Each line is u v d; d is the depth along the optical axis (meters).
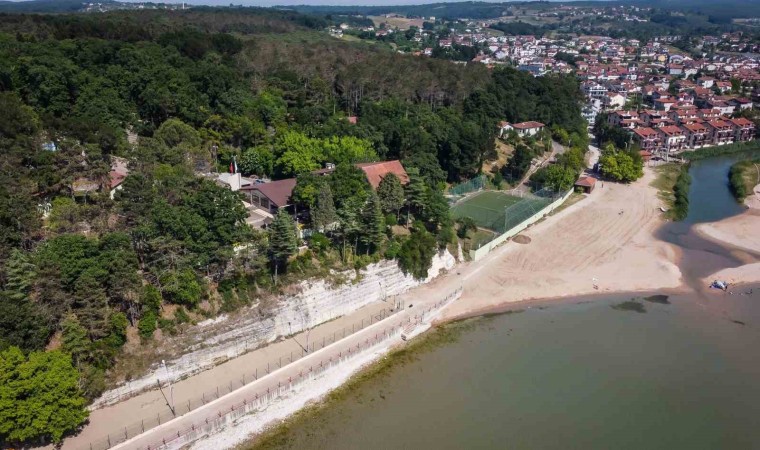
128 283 65.25
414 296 94.06
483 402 70.12
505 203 129.88
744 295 99.88
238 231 77.19
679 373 77.31
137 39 167.00
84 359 62.81
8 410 52.66
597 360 79.62
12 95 102.88
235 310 74.50
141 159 93.69
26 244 69.50
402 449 61.81
